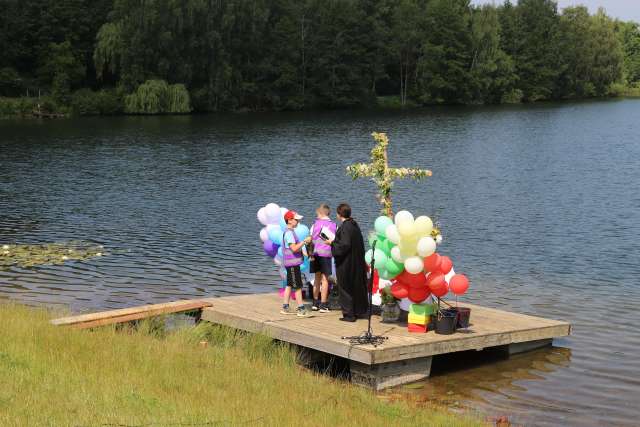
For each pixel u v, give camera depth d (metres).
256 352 12.87
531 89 126.50
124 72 88.50
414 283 13.31
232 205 32.34
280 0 107.69
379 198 15.24
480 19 118.69
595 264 22.36
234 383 10.46
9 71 88.88
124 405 8.81
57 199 33.84
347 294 13.91
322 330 13.29
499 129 73.94
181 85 89.12
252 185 38.06
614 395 12.34
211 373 10.81
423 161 49.19
